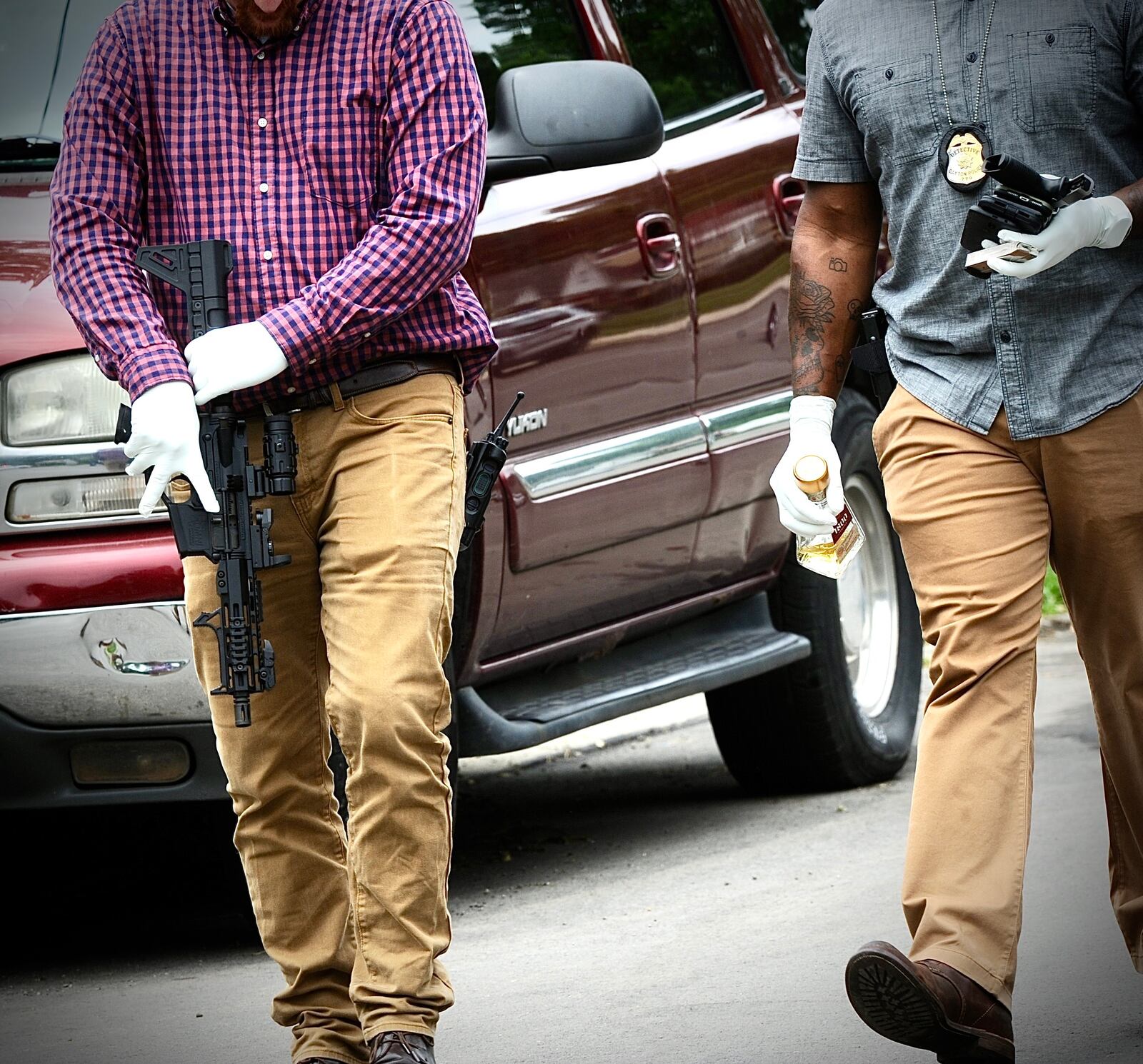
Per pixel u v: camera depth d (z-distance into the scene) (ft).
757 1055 25.77
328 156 23.49
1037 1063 24.77
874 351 25.38
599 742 52.42
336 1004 24.54
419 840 23.11
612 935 32.42
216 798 30.32
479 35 36.24
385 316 22.81
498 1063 26.17
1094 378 23.68
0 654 29.73
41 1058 27.89
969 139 23.63
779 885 34.86
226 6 23.52
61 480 30.01
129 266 23.49
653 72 39.14
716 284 38.34
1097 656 24.71
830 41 24.80
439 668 23.26
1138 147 23.94
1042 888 32.99
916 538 24.20
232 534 22.98
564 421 35.09
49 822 41.57
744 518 39.58
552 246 34.88
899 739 43.70
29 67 34.60
